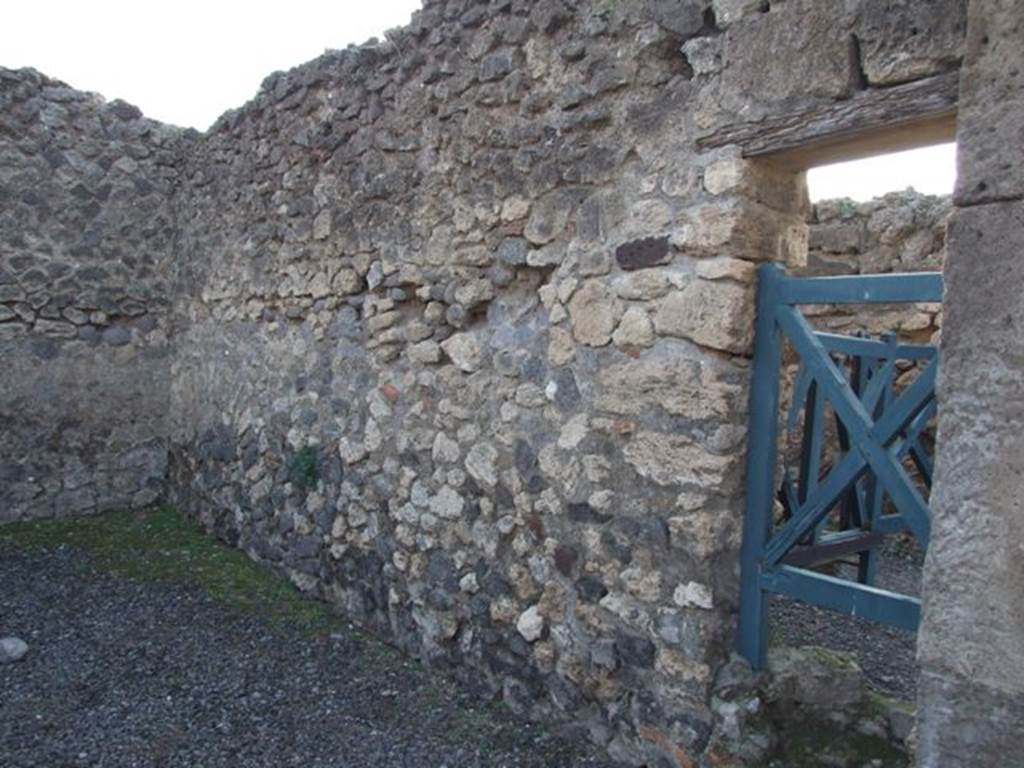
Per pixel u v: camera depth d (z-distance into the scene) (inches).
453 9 123.0
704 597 90.3
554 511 108.9
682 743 91.7
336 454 154.2
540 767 99.5
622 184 99.7
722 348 88.9
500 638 117.3
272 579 170.4
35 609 150.6
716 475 89.8
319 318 159.8
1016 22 54.7
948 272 58.2
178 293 225.0
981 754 56.9
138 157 223.3
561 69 106.6
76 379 216.8
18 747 102.2
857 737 87.2
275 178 173.3
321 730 109.0
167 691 119.3
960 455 57.6
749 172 88.2
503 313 118.2
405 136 135.0
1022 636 54.8
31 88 207.0
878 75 76.5
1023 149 54.4
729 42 87.8
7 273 205.3
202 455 207.6
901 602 78.7
